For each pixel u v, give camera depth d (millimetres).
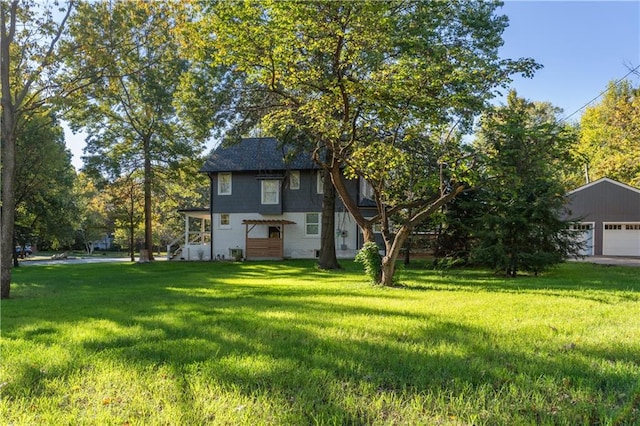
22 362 3689
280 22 8383
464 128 10977
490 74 9672
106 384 3139
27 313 6652
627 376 3201
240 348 4082
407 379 3191
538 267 13109
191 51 11031
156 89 22438
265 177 25297
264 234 25875
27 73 10586
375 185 10617
